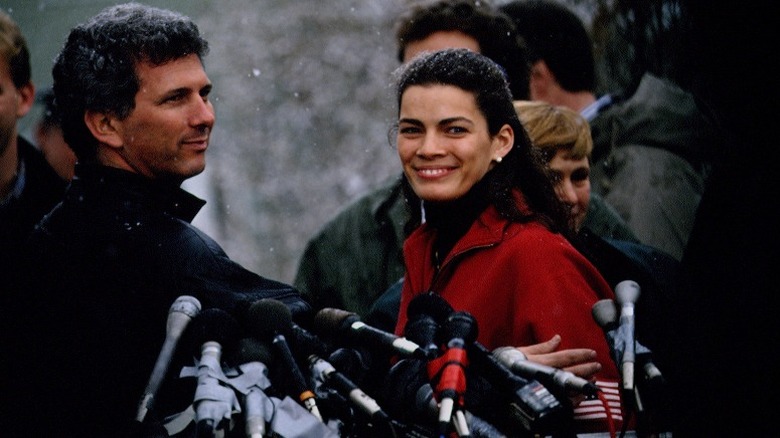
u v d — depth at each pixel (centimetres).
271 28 3919
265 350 956
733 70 1038
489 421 973
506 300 1080
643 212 1576
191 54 1066
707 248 1045
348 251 1565
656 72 1661
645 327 1141
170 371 970
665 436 1045
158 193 1059
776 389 1008
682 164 1587
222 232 3909
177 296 1002
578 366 1002
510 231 1100
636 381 967
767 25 1019
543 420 920
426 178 1117
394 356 1020
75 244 1024
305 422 913
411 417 952
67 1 3347
